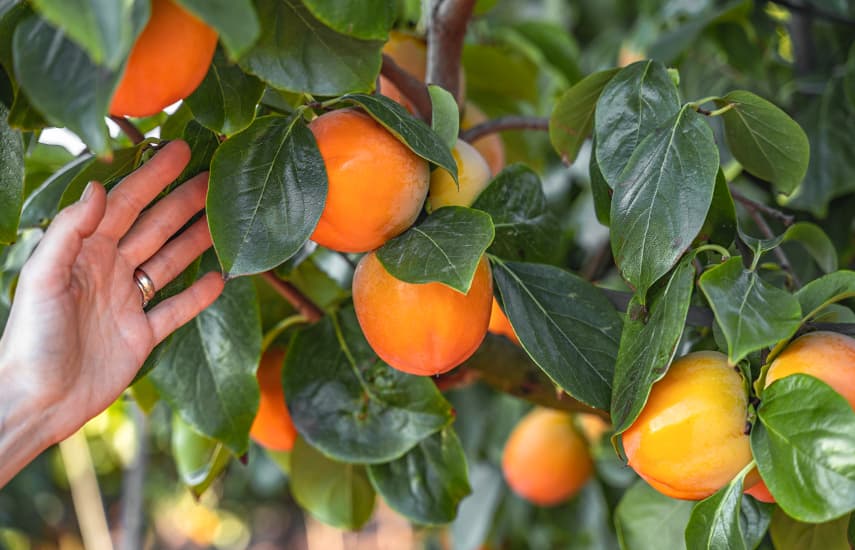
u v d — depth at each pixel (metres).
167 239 0.72
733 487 0.67
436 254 0.67
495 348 0.85
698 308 0.74
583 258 1.28
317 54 0.66
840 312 0.73
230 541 3.09
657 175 0.70
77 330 0.68
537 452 1.23
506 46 1.17
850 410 0.63
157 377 0.82
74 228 0.66
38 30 0.57
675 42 1.06
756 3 1.16
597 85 0.77
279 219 0.66
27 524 2.22
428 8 0.87
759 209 0.84
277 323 0.92
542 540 1.47
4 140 0.67
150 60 0.59
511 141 1.13
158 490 2.59
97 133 0.55
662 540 0.83
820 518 0.62
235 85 0.68
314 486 0.92
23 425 0.67
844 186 1.05
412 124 0.68
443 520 0.85
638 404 0.66
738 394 0.67
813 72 1.11
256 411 0.82
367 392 0.82
